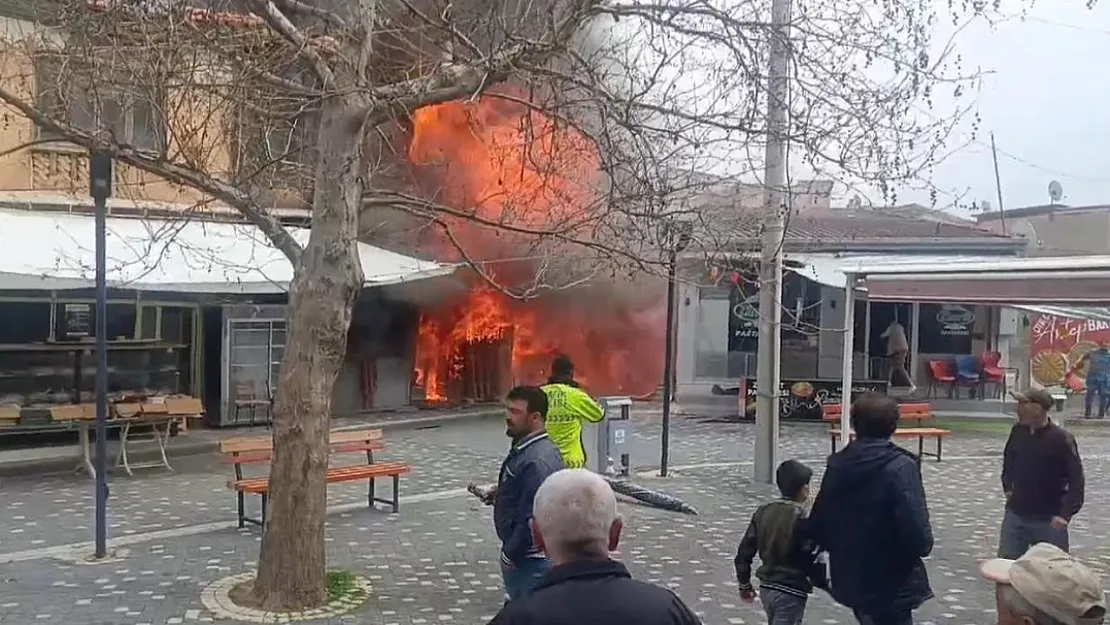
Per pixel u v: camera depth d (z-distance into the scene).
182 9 8.01
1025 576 2.73
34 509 11.10
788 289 22.78
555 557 2.86
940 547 9.88
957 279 9.93
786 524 5.53
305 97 8.50
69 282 12.71
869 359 22.89
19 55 10.66
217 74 9.78
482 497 7.39
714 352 22.62
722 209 9.77
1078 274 8.77
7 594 7.72
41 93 8.67
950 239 21.59
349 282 7.44
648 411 22.27
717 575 8.65
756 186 10.60
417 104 7.60
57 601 7.54
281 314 18.11
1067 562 2.73
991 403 21.81
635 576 8.59
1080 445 18.75
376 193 8.55
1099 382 22.80
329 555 9.06
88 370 15.48
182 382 17.28
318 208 7.42
